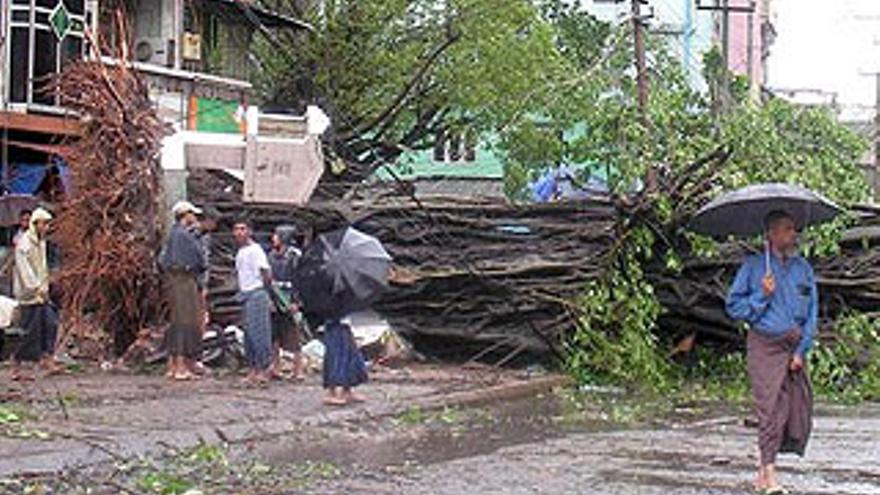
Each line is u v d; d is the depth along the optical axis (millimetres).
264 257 17625
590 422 15773
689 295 21172
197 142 21641
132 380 17531
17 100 27266
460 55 33625
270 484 10688
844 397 19562
